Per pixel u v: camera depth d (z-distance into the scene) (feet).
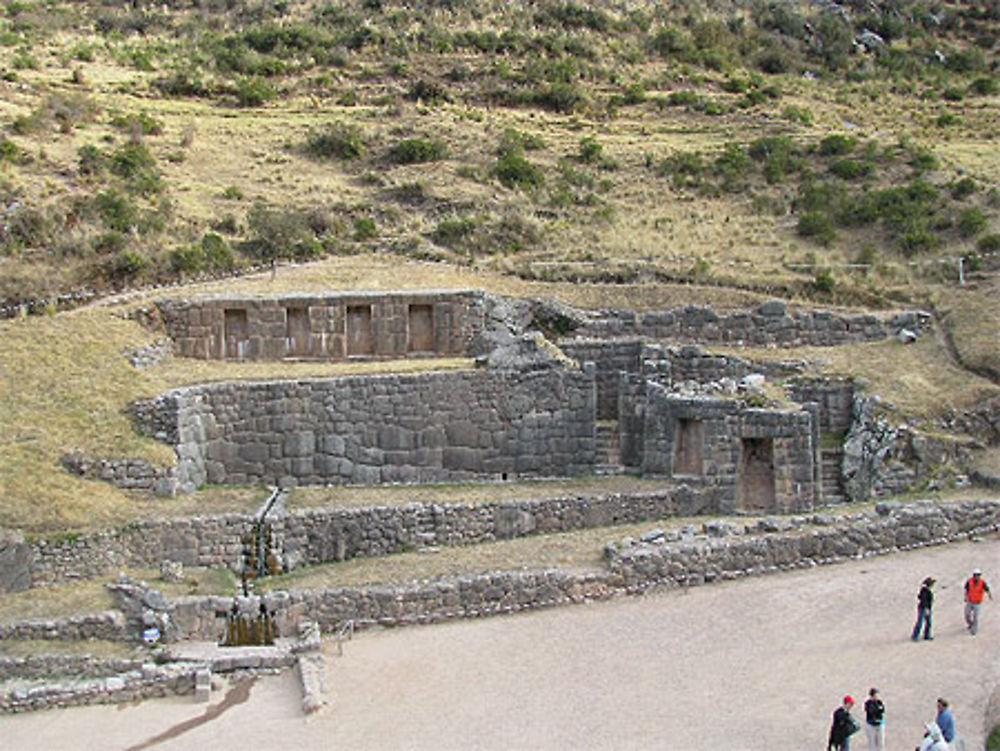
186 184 221.87
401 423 129.70
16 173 205.26
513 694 86.33
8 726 86.38
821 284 167.32
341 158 249.14
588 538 112.06
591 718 82.07
